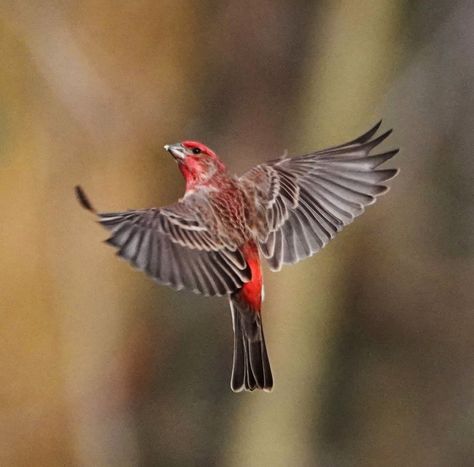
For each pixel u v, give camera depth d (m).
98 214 6.07
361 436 16.03
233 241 6.58
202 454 14.91
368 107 14.58
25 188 12.84
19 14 13.16
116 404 13.72
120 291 13.58
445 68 15.62
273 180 7.02
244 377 6.66
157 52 13.64
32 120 12.99
